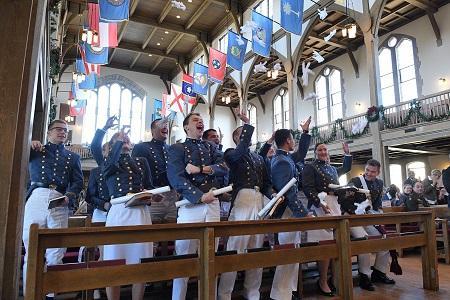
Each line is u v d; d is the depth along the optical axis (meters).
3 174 2.07
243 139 2.83
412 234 3.44
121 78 21.06
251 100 22.95
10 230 2.07
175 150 2.69
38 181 2.99
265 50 10.20
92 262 1.90
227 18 16.64
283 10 8.36
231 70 17.88
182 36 18.00
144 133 20.89
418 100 10.75
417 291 3.36
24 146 2.21
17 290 2.12
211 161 2.82
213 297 2.15
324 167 3.57
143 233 2.02
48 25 5.13
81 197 5.53
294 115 13.78
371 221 3.14
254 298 2.80
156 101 18.70
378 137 11.30
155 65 21.23
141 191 2.64
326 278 3.25
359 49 15.69
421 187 6.10
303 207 2.93
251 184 2.89
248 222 2.37
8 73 2.18
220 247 3.75
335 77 17.03
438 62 12.84
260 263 2.42
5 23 2.23
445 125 9.84
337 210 3.47
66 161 3.16
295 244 2.65
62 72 17.77
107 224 2.60
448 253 5.04
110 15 6.96
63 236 1.80
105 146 3.45
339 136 13.36
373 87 11.23
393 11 13.23
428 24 13.22
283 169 3.01
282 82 20.12
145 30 17.64
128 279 1.96
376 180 4.03
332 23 13.75
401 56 14.23
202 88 14.48
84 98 14.34
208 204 2.57
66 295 2.96
